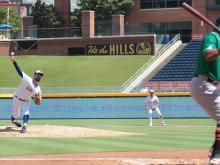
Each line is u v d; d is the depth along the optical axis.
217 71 17.48
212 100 17.66
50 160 22.72
